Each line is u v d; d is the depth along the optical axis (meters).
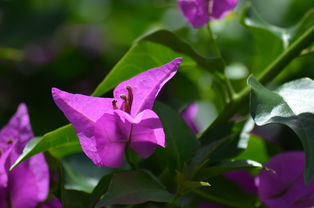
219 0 0.41
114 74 0.40
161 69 0.34
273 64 0.42
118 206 0.39
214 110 0.52
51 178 0.38
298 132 0.34
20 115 0.39
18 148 0.38
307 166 0.33
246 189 0.42
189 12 0.42
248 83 0.35
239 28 0.61
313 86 0.36
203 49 0.55
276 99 0.35
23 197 0.37
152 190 0.35
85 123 0.35
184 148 0.38
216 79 0.43
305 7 0.67
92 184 0.44
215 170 0.36
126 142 0.35
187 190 0.36
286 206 0.40
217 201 0.41
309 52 0.43
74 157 0.47
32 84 0.65
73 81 0.67
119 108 0.35
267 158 0.43
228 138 0.38
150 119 0.35
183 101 0.57
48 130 0.59
